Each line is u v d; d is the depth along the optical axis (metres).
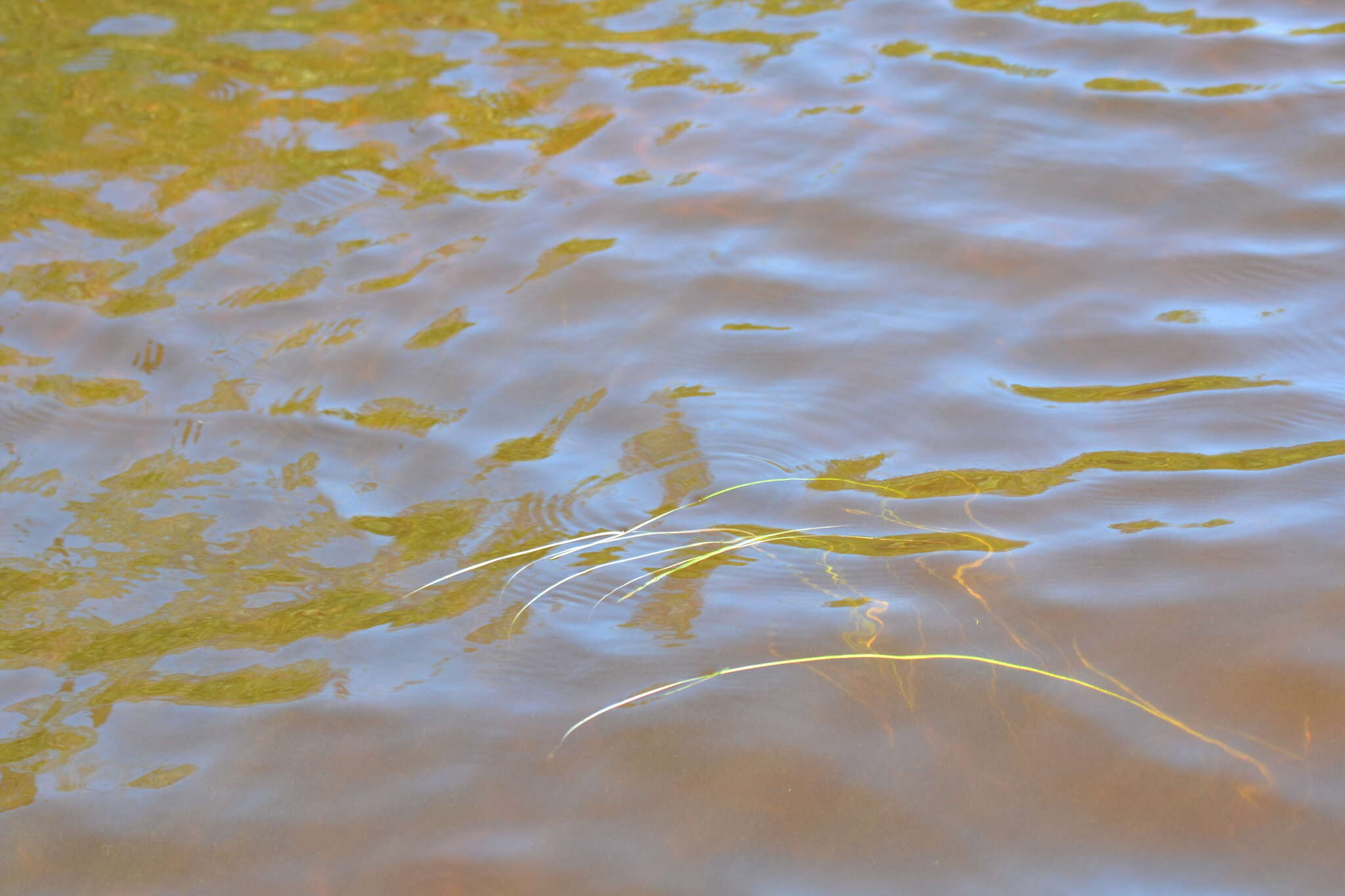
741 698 3.12
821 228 5.34
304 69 6.77
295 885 2.71
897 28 7.09
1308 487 3.73
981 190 5.55
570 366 4.55
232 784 2.96
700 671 3.21
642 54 6.90
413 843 2.79
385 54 6.95
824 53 6.83
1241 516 3.64
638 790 2.89
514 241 5.32
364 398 4.41
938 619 3.33
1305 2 7.04
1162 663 3.16
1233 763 2.86
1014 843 2.71
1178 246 5.06
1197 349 4.44
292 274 5.14
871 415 4.22
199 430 4.26
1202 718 2.99
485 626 3.38
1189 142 5.80
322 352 4.66
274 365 4.60
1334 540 3.51
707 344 4.64
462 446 4.15
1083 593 3.39
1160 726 2.98
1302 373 4.27
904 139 5.98
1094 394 4.25
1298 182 5.43
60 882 2.74
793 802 2.85
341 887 2.70
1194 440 3.99
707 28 7.18
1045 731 2.98
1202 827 2.72
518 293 4.99
